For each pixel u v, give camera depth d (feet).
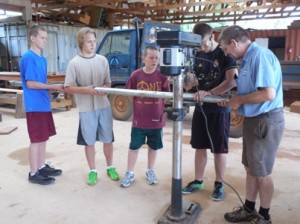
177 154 6.63
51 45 32.55
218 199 8.07
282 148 12.76
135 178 9.59
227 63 7.30
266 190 6.33
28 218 7.27
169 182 9.30
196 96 6.29
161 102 8.52
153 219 7.22
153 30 16.55
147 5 37.35
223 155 8.02
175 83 6.21
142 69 8.59
